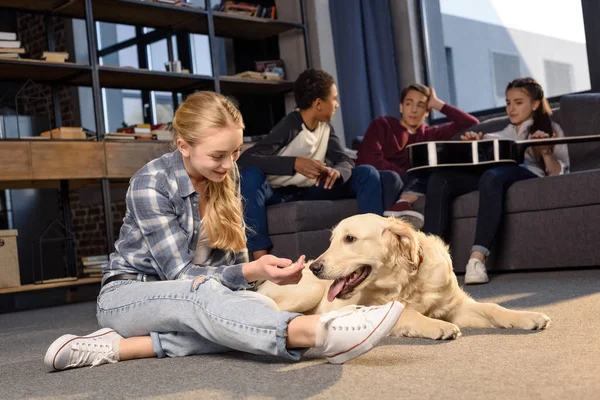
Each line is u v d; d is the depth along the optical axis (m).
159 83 5.35
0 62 4.33
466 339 1.62
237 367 1.46
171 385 1.33
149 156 4.64
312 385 1.23
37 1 4.77
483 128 4.13
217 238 1.73
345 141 5.42
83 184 4.93
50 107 6.68
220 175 1.65
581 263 3.13
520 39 4.77
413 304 1.79
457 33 5.14
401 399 1.08
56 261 6.57
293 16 5.72
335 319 1.34
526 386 1.10
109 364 1.64
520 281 2.98
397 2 5.35
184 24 5.47
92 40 4.62
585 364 1.23
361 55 5.29
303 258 1.55
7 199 6.32
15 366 1.81
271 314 1.37
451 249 3.49
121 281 1.69
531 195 3.25
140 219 1.69
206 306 1.45
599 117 3.67
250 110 5.98
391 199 3.61
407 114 4.13
